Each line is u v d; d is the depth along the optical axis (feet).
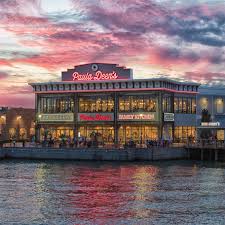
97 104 398.01
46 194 205.16
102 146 351.46
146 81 379.14
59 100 410.31
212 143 349.61
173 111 390.83
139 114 383.24
